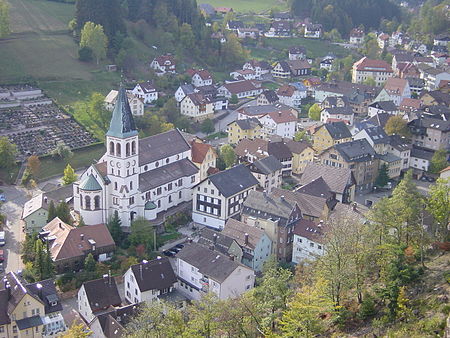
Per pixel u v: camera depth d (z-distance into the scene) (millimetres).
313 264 104375
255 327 90625
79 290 120250
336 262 90812
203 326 88438
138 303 115125
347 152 188250
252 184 168625
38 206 155125
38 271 127125
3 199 174250
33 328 106875
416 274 88125
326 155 190875
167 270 125812
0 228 154875
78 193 155875
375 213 107000
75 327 101000
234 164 196125
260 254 137625
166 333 91750
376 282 93625
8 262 137125
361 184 193625
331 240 95938
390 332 75938
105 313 108000
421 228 101000
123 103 145625
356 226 98688
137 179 153000
